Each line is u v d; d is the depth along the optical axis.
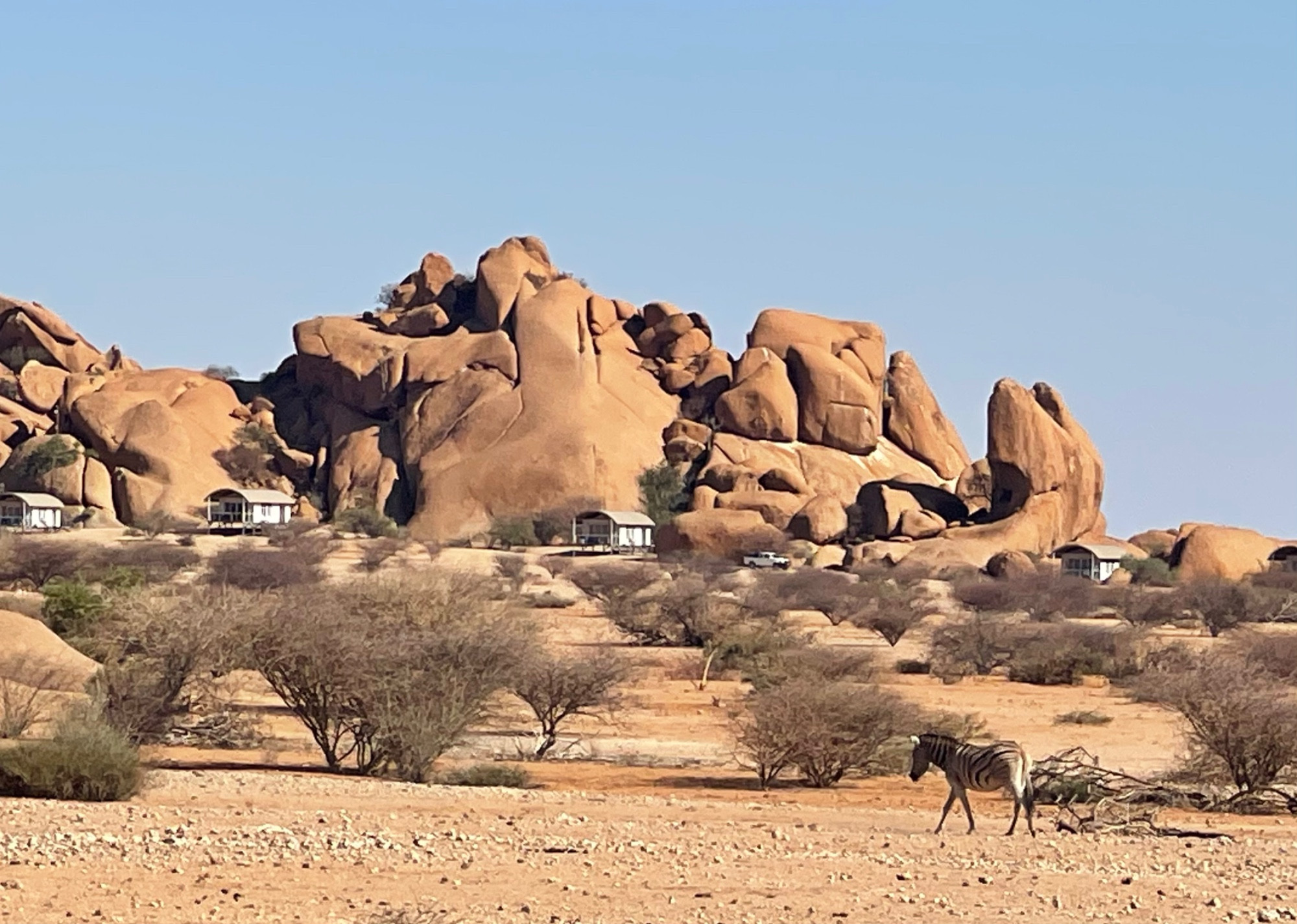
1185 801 25.67
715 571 101.56
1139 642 59.62
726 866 16.94
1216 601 79.31
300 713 27.91
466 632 30.17
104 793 21.61
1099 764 30.70
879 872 16.78
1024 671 53.50
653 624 63.50
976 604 86.06
